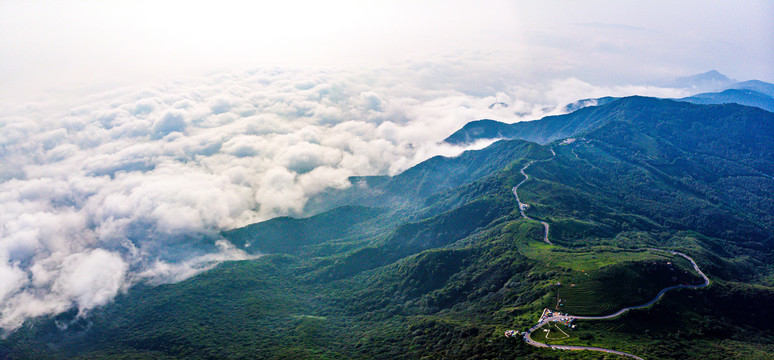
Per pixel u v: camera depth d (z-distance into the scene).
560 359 183.25
